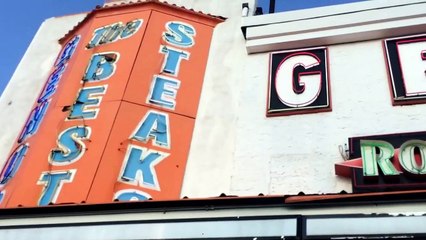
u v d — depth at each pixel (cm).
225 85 1216
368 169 873
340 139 979
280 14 1233
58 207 807
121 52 1279
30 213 822
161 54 1275
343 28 1150
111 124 1104
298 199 715
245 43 1287
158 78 1219
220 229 706
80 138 1098
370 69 1078
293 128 1026
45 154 1100
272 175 961
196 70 1263
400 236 632
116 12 1428
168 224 732
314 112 1040
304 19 1196
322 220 675
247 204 734
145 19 1352
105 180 1013
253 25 1242
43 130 1161
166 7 1399
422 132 909
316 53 1141
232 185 966
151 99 1170
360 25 1142
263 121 1058
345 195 695
